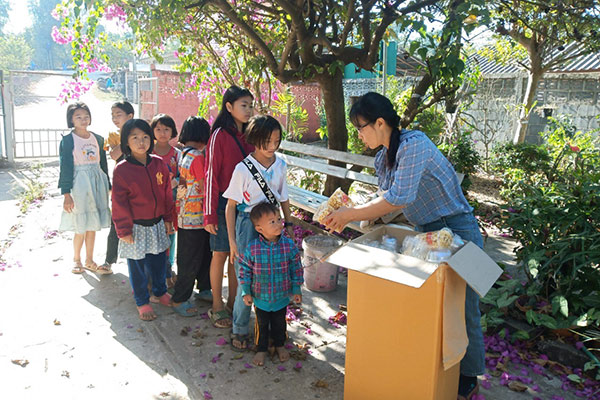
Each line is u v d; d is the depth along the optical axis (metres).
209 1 4.70
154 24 4.82
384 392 2.45
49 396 2.75
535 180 7.69
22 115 18.98
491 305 3.66
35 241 5.48
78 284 4.33
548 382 2.96
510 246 5.43
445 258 2.24
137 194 3.57
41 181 8.84
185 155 3.69
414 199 2.36
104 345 3.32
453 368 2.49
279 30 6.05
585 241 3.45
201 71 6.46
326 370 3.08
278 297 3.03
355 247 2.44
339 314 3.74
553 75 11.14
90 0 4.80
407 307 2.29
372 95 2.37
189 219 3.63
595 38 5.09
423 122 8.53
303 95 14.10
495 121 11.77
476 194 8.16
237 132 3.35
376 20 5.38
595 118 10.52
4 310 3.77
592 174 4.13
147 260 3.88
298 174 8.51
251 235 3.10
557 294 3.47
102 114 19.84
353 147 9.36
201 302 4.06
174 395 2.80
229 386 2.89
